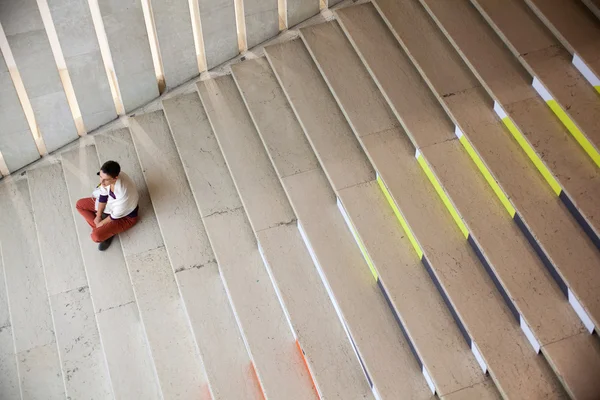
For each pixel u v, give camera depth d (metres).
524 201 4.69
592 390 4.11
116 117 6.85
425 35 5.74
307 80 6.20
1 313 6.46
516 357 4.42
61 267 6.41
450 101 5.28
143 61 6.43
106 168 5.71
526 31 5.28
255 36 6.65
